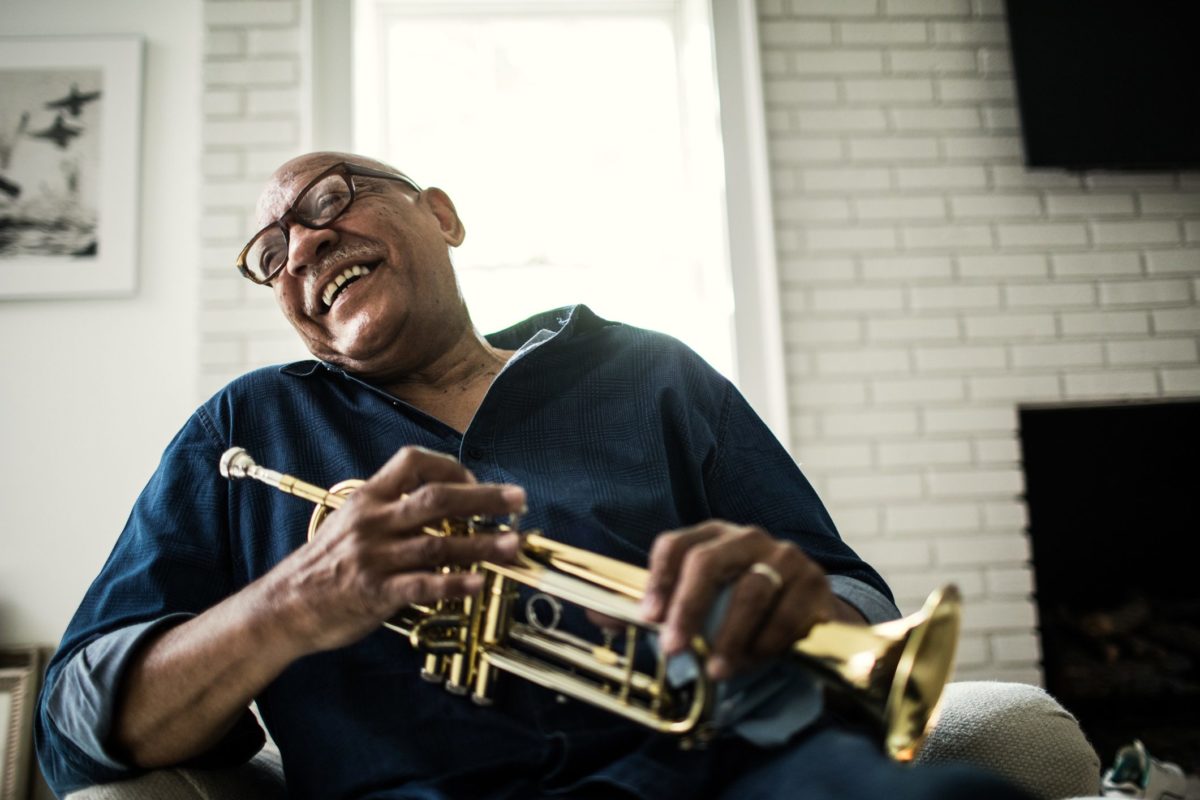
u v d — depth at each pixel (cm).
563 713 88
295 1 257
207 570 103
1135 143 265
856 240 263
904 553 253
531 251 284
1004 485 257
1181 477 286
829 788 64
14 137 255
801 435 256
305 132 251
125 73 260
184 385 252
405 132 286
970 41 273
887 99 269
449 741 88
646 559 100
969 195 267
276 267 117
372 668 94
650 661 88
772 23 270
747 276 260
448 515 76
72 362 251
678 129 293
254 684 85
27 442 246
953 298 263
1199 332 266
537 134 290
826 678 72
